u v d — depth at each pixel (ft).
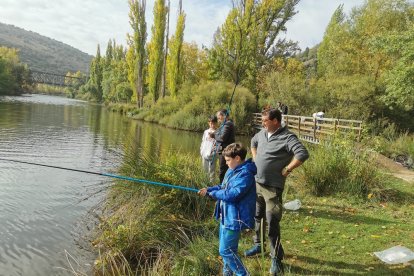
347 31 98.63
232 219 12.67
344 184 25.04
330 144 28.17
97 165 40.50
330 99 86.79
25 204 25.91
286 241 17.33
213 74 139.23
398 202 23.97
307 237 17.81
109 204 23.29
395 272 14.15
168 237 18.39
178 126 99.86
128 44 177.27
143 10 159.02
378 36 61.16
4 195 27.84
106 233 19.02
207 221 20.11
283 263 14.99
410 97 59.00
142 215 19.74
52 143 56.34
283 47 125.70
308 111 89.40
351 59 90.99
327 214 21.24
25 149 49.29
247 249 16.42
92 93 302.45
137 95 163.73
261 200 15.51
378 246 16.72
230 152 12.83
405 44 56.39
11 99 196.54
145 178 21.66
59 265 17.42
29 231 21.20
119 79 224.53
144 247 17.75
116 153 33.27
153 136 75.77
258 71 115.55
